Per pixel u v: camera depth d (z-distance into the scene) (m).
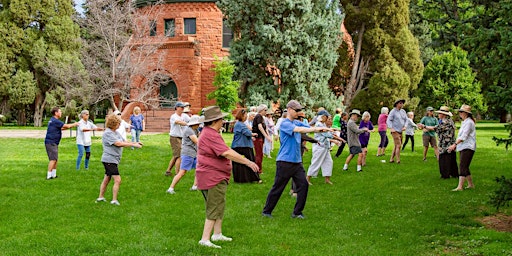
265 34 28.61
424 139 16.31
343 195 10.63
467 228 7.90
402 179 12.55
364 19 33.22
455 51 37.91
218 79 29.09
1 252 6.42
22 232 7.46
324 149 11.90
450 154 12.49
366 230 7.75
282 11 29.14
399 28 33.47
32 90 36.91
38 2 37.75
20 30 37.31
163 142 21.56
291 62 29.33
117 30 31.62
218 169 6.82
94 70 30.42
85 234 7.31
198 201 9.86
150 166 14.79
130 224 7.99
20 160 15.62
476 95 37.25
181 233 7.46
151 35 35.12
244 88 30.91
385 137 17.61
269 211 8.68
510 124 7.91
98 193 10.59
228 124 28.50
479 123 45.59
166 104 34.47
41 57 36.97
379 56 33.25
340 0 34.09
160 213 8.79
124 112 32.47
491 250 6.62
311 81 29.81
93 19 31.95
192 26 34.59
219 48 34.00
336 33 30.53
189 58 33.22
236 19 29.98
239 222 8.22
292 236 7.37
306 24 29.41
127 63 29.19
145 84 31.72
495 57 8.30
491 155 17.36
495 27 8.23
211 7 34.12
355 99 33.75
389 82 32.44
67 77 33.41
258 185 11.92
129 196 10.34
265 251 6.60
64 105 37.78
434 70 38.28
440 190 11.00
